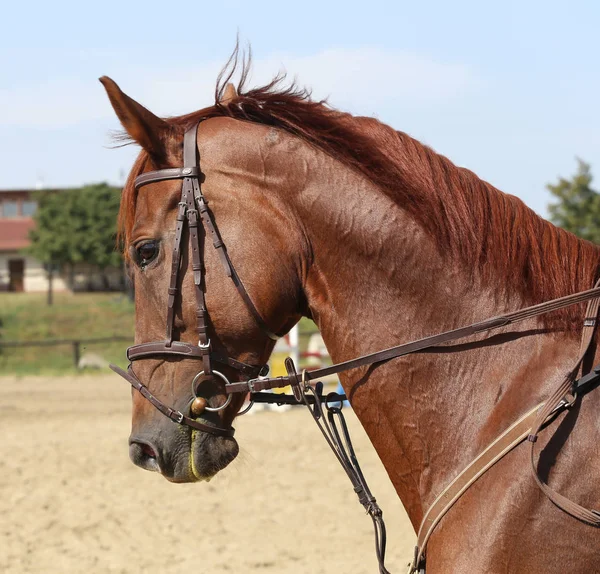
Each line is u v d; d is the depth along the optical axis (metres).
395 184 2.66
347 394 2.72
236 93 2.95
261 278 2.67
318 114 2.79
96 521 7.66
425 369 2.59
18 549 6.90
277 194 2.70
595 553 2.30
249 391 2.70
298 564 6.51
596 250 2.66
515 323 2.56
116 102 2.69
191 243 2.67
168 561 6.64
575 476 2.35
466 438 2.53
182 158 2.74
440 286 2.61
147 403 2.77
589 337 2.46
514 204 2.69
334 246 2.67
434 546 2.52
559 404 2.39
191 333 2.70
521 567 2.36
